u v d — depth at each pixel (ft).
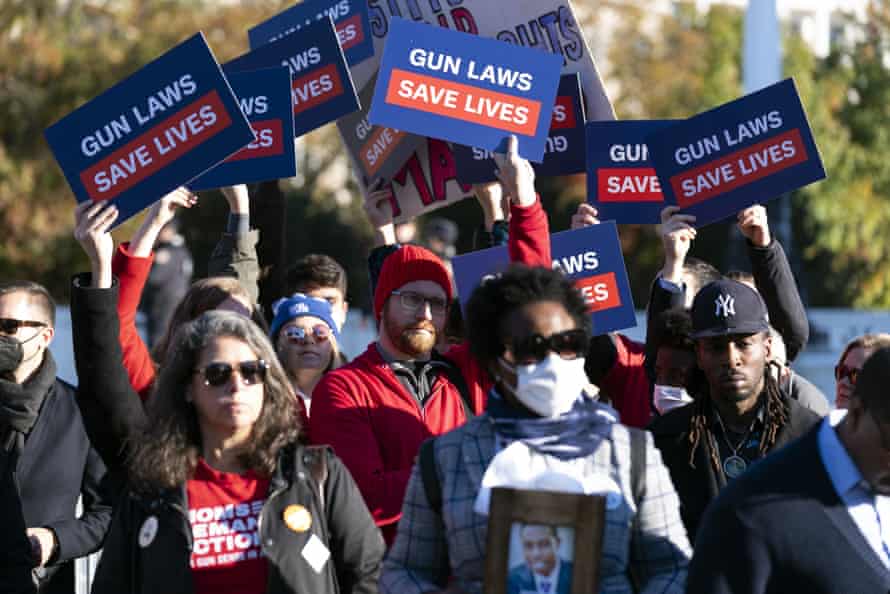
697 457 33.24
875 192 213.66
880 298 208.64
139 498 29.37
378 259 42.22
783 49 210.79
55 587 38.88
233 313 30.12
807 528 24.72
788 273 38.63
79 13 177.78
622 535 25.04
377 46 45.57
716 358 33.14
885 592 24.66
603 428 25.52
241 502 29.22
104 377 32.37
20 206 177.06
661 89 209.77
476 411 35.81
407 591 25.68
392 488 33.27
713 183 38.11
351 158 46.47
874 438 24.57
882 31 226.58
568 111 41.42
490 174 41.39
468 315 26.14
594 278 36.55
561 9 42.24
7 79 177.37
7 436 37.70
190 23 185.16
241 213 43.80
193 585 28.58
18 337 38.11
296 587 28.53
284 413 29.76
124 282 35.65
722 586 24.66
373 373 35.42
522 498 24.52
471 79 37.04
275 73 37.93
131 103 34.45
